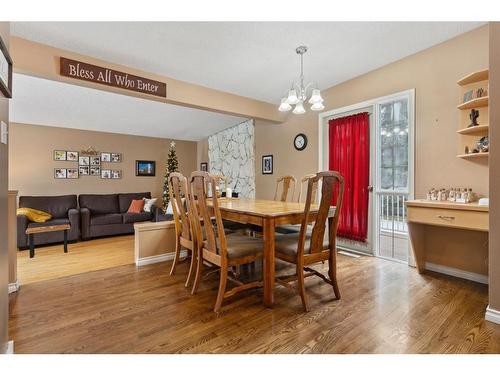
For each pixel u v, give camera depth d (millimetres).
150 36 2549
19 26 2301
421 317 1939
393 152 3420
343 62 3260
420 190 3043
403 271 2953
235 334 1731
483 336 1697
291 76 3590
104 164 5758
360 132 3650
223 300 2211
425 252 3006
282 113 4730
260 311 2039
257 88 3914
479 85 2561
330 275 2279
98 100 4164
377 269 3018
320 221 2139
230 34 2582
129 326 1823
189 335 1719
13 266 2400
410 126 3111
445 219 2467
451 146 2785
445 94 2828
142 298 2258
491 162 1856
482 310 2039
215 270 2725
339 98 3910
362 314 1987
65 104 4207
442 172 2855
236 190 5840
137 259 3141
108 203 5371
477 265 2652
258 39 2688
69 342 1643
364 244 3691
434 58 2910
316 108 2693
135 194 5789
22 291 2396
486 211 2209
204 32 2531
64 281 2637
